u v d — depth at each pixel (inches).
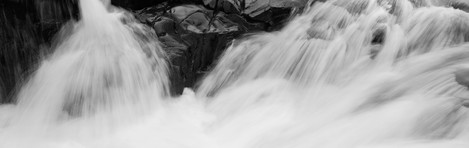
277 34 386.3
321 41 373.1
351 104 349.7
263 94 369.4
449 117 324.2
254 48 382.9
